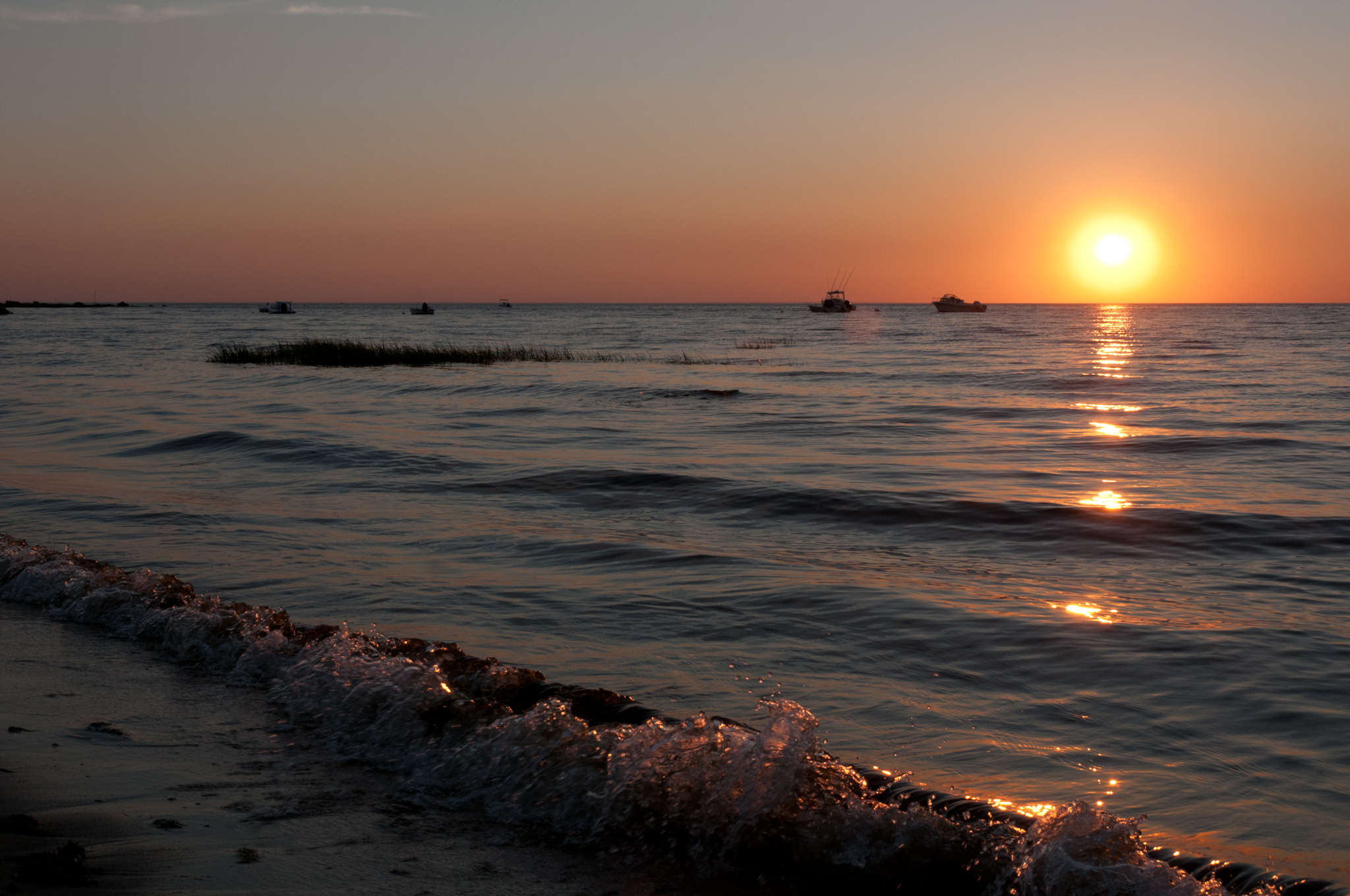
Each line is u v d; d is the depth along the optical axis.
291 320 149.38
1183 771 5.23
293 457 17.17
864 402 30.14
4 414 24.23
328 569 9.57
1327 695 6.35
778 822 4.17
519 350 54.91
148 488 14.26
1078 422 24.64
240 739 5.36
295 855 4.02
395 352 48.81
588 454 18.25
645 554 10.36
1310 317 183.62
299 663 6.29
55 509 12.56
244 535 11.12
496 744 4.96
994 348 69.38
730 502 13.45
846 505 13.12
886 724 5.86
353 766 5.01
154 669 6.59
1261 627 7.87
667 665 6.91
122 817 4.31
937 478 15.70
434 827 4.36
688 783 4.39
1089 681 6.63
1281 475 16.34
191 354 54.91
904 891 3.90
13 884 3.65
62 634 7.40
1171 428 23.25
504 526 11.76
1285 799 4.89
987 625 7.86
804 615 8.13
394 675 5.73
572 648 7.28
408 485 14.63
